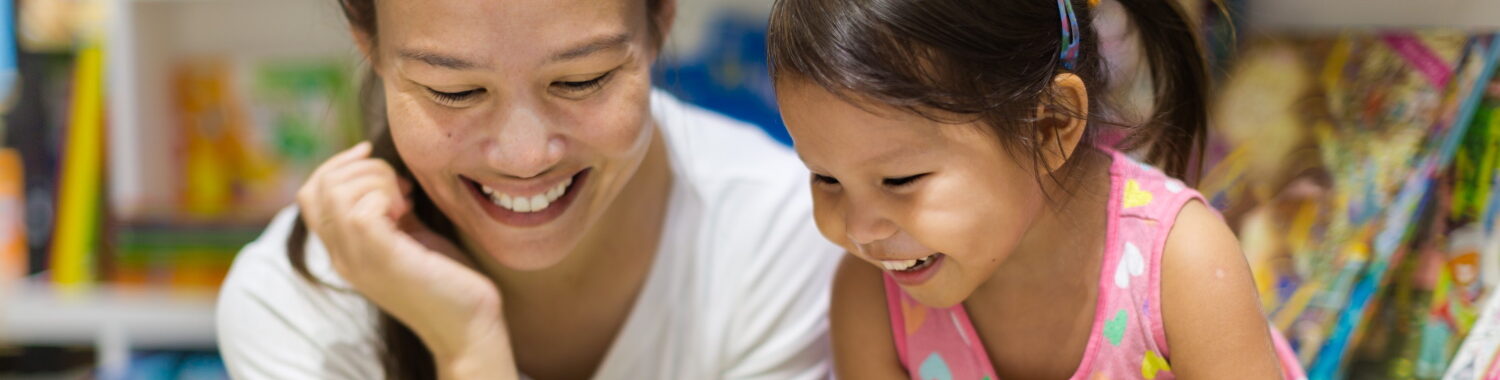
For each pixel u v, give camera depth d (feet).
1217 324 2.60
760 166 3.46
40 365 5.89
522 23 2.51
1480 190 3.47
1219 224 2.69
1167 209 2.69
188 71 5.54
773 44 2.47
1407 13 3.74
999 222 2.48
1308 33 3.85
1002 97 2.39
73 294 5.43
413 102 2.69
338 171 3.12
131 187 5.44
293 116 5.46
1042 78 2.46
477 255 3.27
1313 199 3.78
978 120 2.37
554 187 2.79
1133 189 2.76
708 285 3.30
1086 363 2.76
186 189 5.57
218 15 5.57
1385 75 3.68
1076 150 2.71
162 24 5.53
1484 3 3.57
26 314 5.45
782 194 3.39
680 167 3.39
